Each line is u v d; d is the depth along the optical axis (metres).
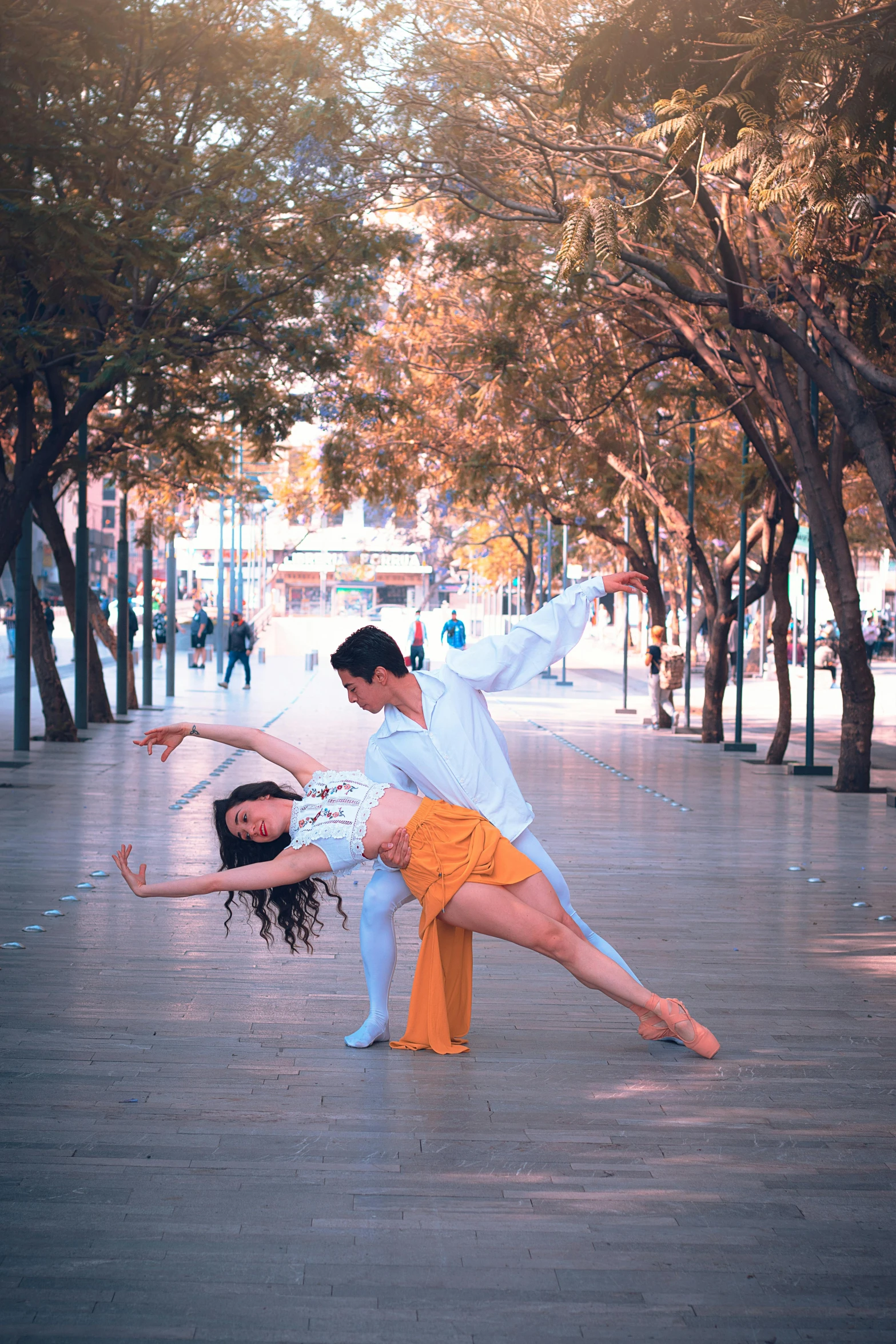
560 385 19.61
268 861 5.08
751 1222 3.78
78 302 12.27
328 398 17.89
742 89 8.02
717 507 26.11
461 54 12.71
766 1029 5.71
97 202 11.25
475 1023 5.73
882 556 50.16
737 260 13.43
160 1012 5.80
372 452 23.38
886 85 7.42
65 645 49.03
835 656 37.06
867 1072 5.14
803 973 6.71
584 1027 5.69
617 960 5.41
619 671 44.19
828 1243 3.66
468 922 5.08
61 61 10.25
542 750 19.50
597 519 25.92
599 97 8.71
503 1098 4.77
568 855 10.39
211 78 13.86
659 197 9.00
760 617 48.00
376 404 17.86
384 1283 3.39
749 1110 4.69
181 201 13.86
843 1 7.99
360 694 5.13
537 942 5.07
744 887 9.15
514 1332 3.18
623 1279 3.44
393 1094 4.78
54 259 10.95
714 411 22.00
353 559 83.00
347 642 5.12
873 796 14.58
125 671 22.98
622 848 10.80
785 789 15.21
